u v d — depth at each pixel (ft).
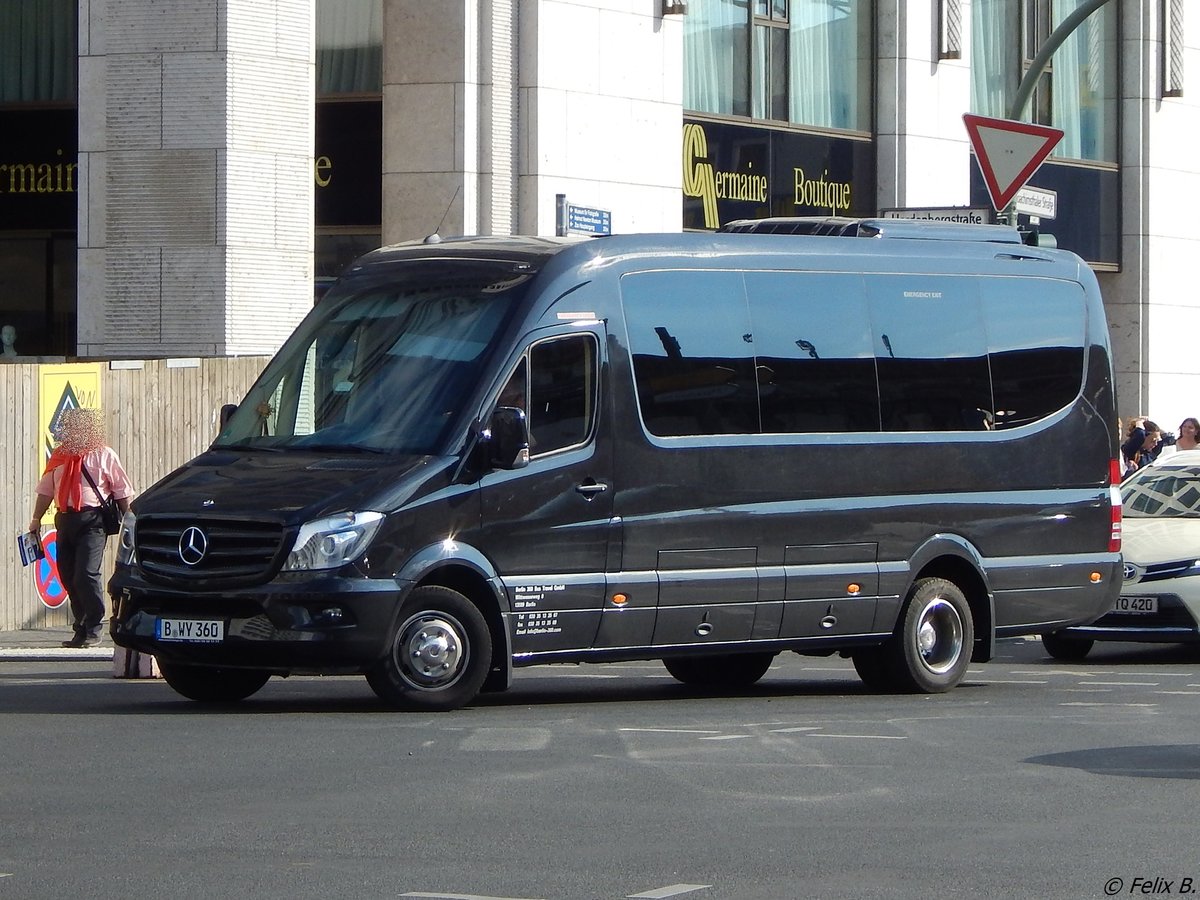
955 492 68.18
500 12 108.17
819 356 65.57
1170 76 150.41
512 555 57.98
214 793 42.19
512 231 108.99
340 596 54.75
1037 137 89.51
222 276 96.58
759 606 63.16
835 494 65.16
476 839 37.14
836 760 47.67
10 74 111.04
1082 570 71.36
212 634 55.67
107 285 98.37
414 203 107.96
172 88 97.14
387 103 108.37
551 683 70.64
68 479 79.10
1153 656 84.74
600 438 60.08
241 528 55.83
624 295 61.46
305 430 59.88
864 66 131.34
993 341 69.97
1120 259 150.51
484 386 58.13
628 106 113.80
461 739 50.65
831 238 66.80
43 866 34.55
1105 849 36.45
